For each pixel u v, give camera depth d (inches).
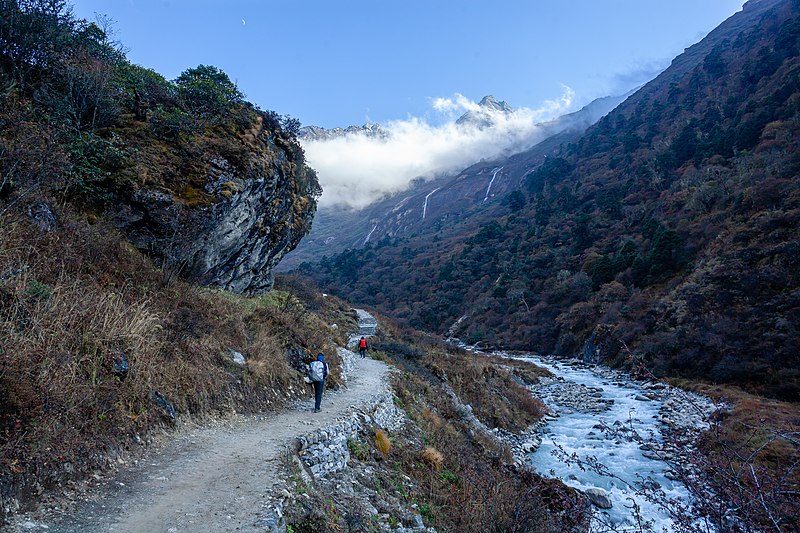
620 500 478.6
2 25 426.3
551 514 349.1
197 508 199.3
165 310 374.9
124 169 462.3
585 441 751.1
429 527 307.4
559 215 3678.6
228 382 363.3
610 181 3767.2
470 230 5462.6
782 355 1141.1
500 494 366.0
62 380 220.4
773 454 418.6
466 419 695.7
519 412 896.3
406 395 595.8
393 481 346.6
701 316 1444.4
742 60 4239.7
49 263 300.8
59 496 185.3
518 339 2431.1
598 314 2100.1
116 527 176.7
